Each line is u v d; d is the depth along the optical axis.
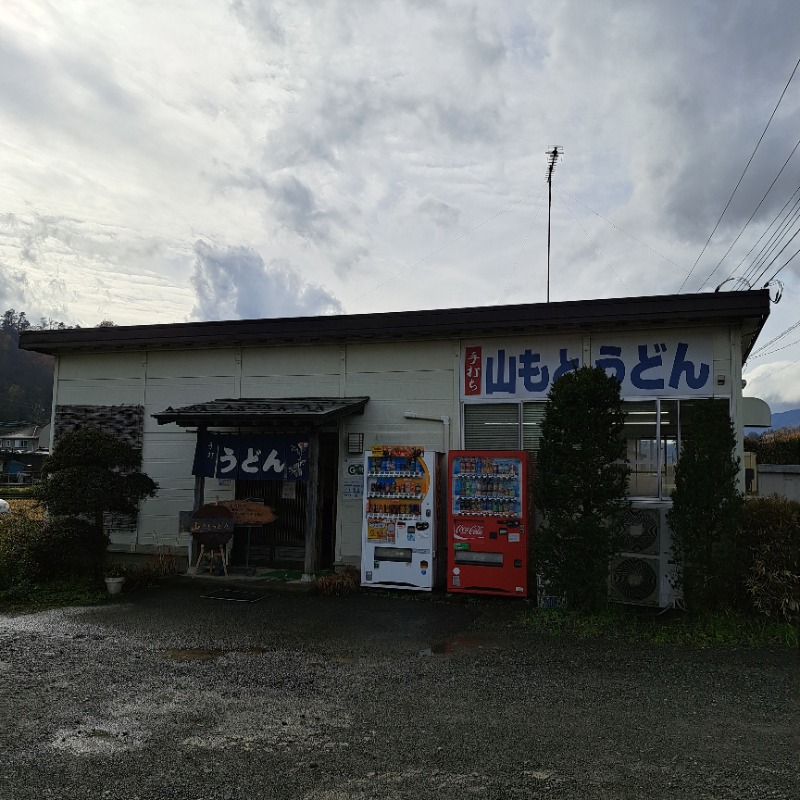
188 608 7.87
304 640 6.48
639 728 4.23
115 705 4.67
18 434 59.12
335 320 9.82
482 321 9.11
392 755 3.83
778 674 5.39
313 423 8.88
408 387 9.86
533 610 7.61
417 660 5.80
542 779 3.53
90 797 3.36
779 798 3.33
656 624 7.06
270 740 4.05
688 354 8.65
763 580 7.07
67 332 11.20
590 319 8.61
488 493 8.36
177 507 10.74
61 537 9.11
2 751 3.90
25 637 6.57
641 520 8.01
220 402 10.16
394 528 8.73
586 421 7.36
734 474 7.21
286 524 10.32
